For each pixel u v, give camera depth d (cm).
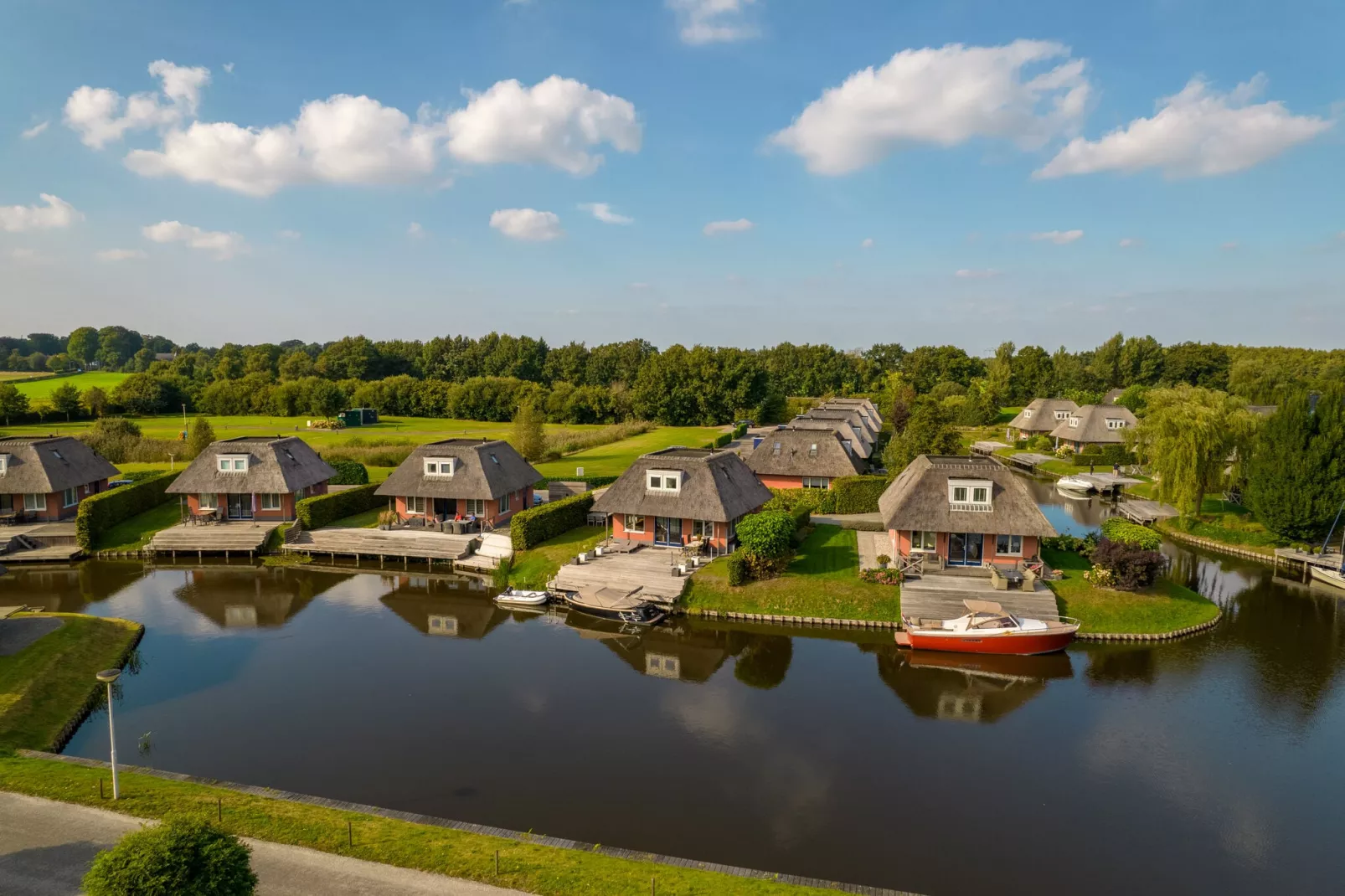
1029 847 2211
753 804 2408
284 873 1806
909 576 4334
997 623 3684
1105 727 2970
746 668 3538
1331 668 3534
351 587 4831
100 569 5200
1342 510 5053
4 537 5412
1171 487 6050
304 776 2545
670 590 4309
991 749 2783
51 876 1764
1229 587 4825
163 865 1326
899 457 6688
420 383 16675
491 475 5691
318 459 6606
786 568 4581
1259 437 5625
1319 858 2188
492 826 2272
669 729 2920
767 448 6881
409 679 3384
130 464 8412
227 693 3234
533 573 4803
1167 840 2261
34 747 2647
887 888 2034
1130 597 4081
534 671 3494
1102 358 17538
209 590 4756
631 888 1802
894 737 2872
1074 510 7250
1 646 3434
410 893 1745
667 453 5500
